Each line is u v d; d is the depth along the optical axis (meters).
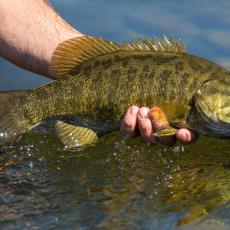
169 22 10.83
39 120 7.12
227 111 6.61
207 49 9.99
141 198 5.63
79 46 7.01
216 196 5.67
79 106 7.00
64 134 7.06
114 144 7.01
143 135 6.71
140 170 6.32
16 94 7.12
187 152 6.80
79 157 6.68
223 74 6.70
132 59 6.85
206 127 6.73
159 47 6.90
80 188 5.86
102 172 6.28
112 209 5.40
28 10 8.23
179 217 5.25
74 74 7.05
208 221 5.19
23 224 5.12
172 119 6.60
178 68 6.70
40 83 9.80
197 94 6.60
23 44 8.11
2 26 8.20
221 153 6.77
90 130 7.08
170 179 6.09
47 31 8.07
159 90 6.70
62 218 5.23
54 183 5.98
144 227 5.08
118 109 6.86
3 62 10.59
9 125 7.03
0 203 5.51
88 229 5.04
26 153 6.76
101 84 6.89
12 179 6.06
